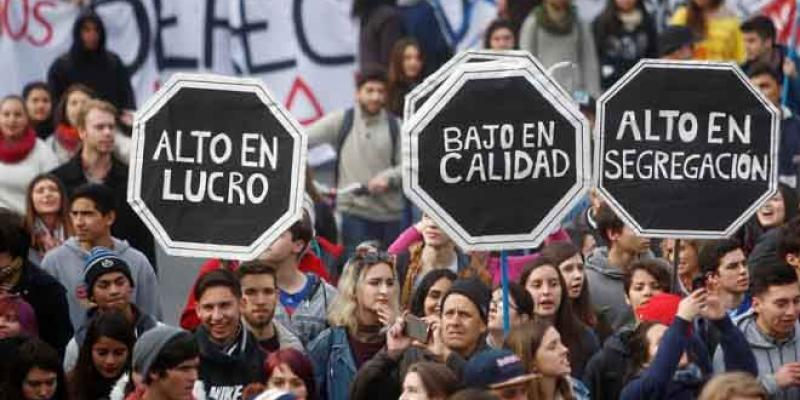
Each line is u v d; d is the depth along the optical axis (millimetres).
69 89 31250
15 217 23062
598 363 22281
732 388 18812
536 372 20609
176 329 19922
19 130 29906
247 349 21734
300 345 22484
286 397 18750
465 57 22047
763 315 22516
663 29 36312
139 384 19859
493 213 21406
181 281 32688
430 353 21281
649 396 21219
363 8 35750
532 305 22344
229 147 21578
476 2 36781
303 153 21578
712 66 22516
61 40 35531
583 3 36781
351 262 22969
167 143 21562
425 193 21344
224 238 21562
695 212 22547
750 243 27359
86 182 28750
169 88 21562
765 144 22609
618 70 35375
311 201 27438
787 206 27281
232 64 36500
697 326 22578
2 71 35406
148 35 36000
